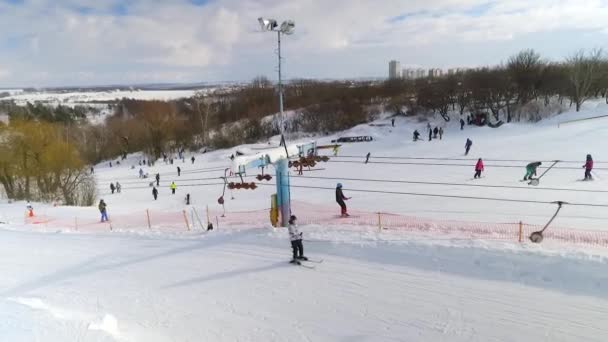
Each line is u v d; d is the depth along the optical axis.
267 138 74.56
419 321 9.71
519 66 59.47
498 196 20.03
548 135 38.19
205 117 81.38
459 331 9.22
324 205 20.89
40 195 38.19
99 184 47.81
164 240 17.47
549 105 57.66
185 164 58.97
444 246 12.60
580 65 53.72
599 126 38.56
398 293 10.98
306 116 80.38
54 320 9.48
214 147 74.81
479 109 62.44
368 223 16.00
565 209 16.88
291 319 10.26
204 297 11.80
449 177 26.45
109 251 16.86
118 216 25.86
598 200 17.86
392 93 88.81
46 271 15.08
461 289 10.84
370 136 58.16
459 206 18.70
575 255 11.02
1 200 37.62
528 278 10.87
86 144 76.88
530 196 19.55
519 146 34.81
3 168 37.84
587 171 21.73
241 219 20.14
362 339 9.25
